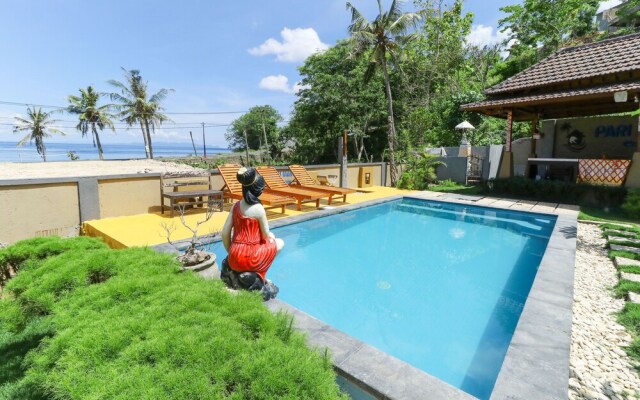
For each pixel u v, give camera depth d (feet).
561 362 7.61
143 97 132.46
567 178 37.91
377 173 46.32
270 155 155.22
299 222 24.21
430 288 15.29
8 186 16.75
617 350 8.66
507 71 84.74
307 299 13.97
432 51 88.58
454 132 66.49
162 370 4.49
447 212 31.30
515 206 30.58
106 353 4.92
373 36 51.78
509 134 39.04
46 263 8.75
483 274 16.96
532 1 82.17
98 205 20.84
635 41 34.71
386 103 81.05
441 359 10.05
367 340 11.05
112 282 7.16
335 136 92.17
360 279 16.17
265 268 11.24
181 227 20.25
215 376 4.46
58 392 4.40
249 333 5.64
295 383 4.54
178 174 24.90
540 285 12.03
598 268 14.65
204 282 7.67
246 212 10.94
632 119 39.27
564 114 44.55
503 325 12.09
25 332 9.58
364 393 6.90
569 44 78.84
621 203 29.68
